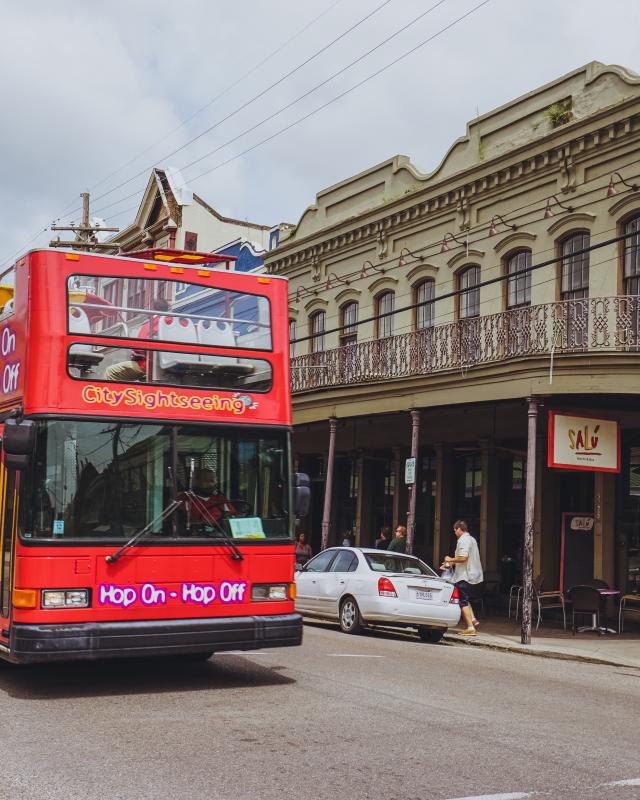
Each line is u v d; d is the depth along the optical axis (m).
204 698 9.32
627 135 18.86
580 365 16.92
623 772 6.95
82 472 9.34
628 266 18.86
